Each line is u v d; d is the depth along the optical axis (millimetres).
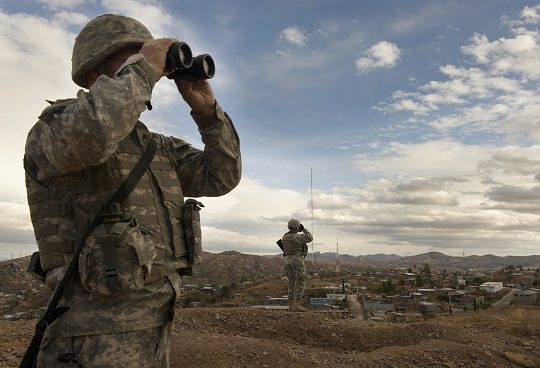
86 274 1807
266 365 6598
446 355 7297
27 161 1998
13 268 83062
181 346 6891
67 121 1679
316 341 8281
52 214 1939
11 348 6457
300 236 11922
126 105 1717
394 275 151625
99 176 1921
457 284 116750
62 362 1828
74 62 2080
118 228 1829
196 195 2512
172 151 2422
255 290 67938
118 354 1851
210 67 2148
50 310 1853
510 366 7078
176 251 2086
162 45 1912
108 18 2068
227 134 2334
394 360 7098
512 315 10703
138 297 1917
